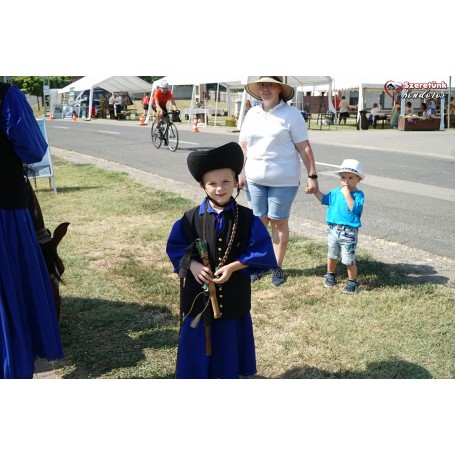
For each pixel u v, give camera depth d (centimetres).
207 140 1948
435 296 493
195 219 323
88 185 1033
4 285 327
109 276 552
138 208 837
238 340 335
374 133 2420
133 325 448
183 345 328
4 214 331
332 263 520
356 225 499
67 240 670
